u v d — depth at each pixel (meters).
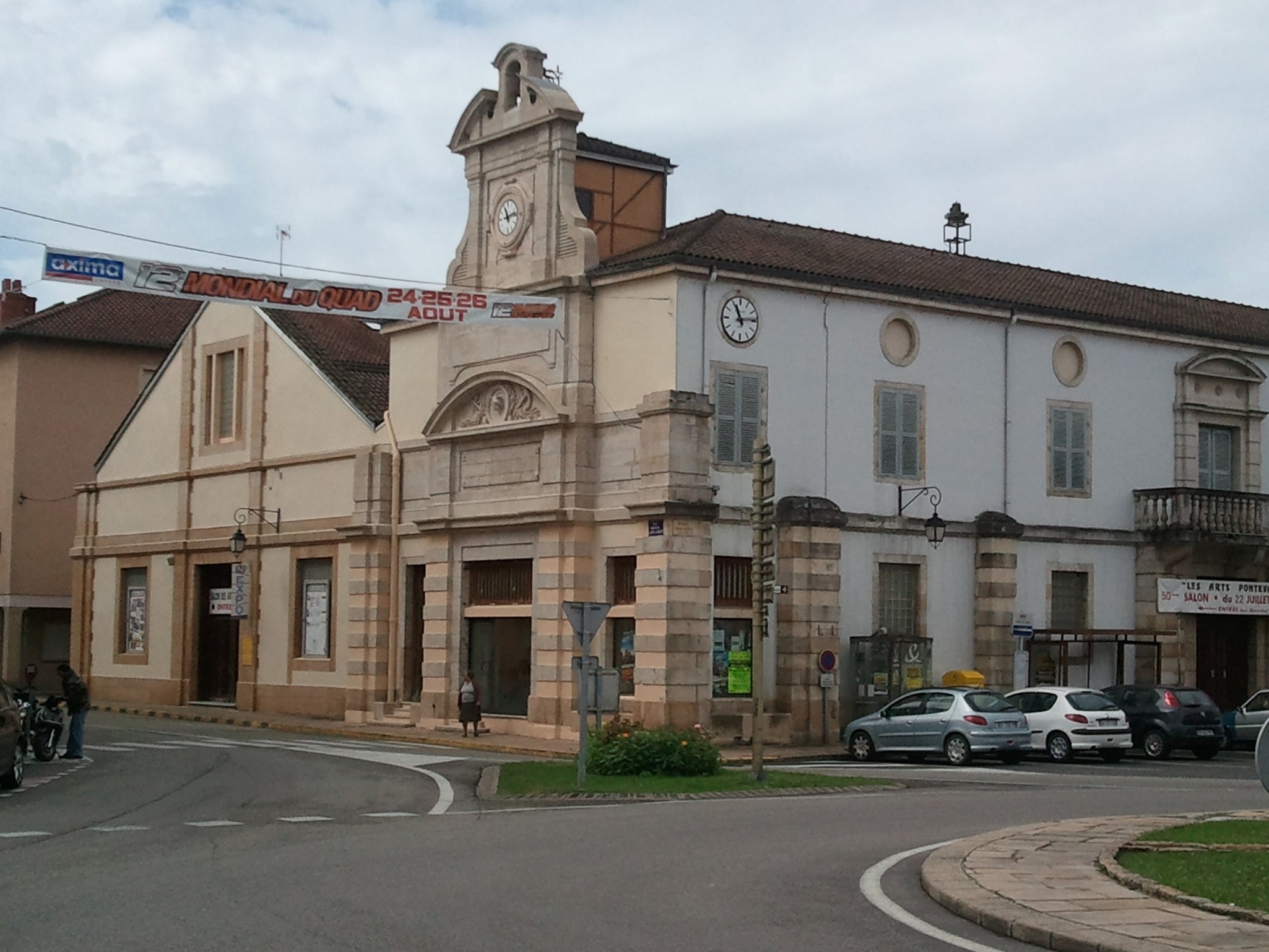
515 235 37.00
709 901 12.37
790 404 34.75
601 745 25.83
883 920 11.71
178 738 35.84
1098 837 15.53
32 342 56.50
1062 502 39.06
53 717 29.03
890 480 36.19
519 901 12.28
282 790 23.34
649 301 33.84
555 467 35.09
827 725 34.25
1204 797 22.31
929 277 38.12
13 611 55.59
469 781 24.94
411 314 28.88
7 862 15.19
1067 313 39.03
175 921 11.41
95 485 51.44
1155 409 40.97
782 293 34.81
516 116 37.09
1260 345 42.62
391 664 39.97
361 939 10.71
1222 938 10.46
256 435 45.03
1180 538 39.47
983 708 31.25
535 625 35.53
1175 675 39.66
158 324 58.81
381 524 40.25
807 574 34.25
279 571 43.84
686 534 32.88
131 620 49.88
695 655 32.84
